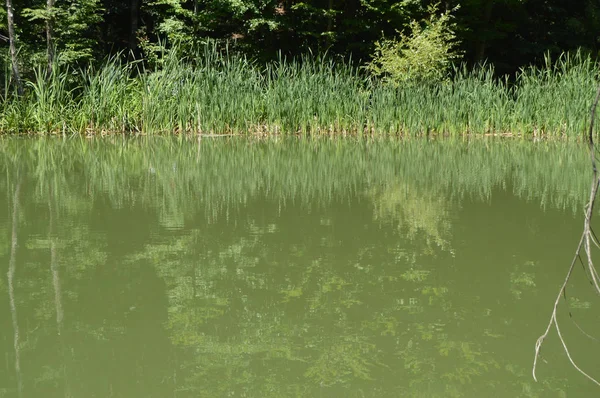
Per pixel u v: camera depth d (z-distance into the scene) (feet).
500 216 17.15
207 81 47.73
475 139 45.11
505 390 7.44
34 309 9.95
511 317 9.68
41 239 14.33
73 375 7.77
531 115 47.34
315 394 7.33
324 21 67.82
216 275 11.71
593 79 45.65
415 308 10.10
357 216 17.11
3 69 53.52
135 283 11.23
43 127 45.44
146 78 49.14
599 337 8.91
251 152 34.96
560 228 15.66
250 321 9.48
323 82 50.80
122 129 46.91
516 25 71.15
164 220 16.48
